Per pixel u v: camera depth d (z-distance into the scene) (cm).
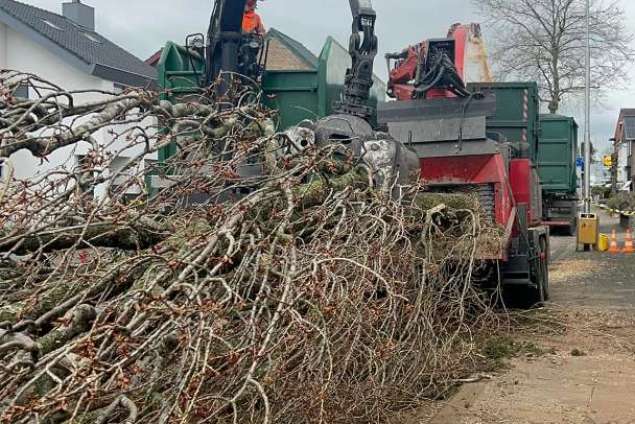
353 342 391
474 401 518
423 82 852
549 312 851
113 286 368
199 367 312
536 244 856
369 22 810
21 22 2041
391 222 524
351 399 410
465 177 815
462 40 1369
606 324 793
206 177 498
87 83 2055
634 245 1936
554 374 593
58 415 282
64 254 405
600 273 1311
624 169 6181
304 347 360
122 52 2408
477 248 649
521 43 3666
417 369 505
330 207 482
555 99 3647
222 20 839
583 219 1822
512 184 876
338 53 995
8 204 422
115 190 465
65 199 435
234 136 535
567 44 3606
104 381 297
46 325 338
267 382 324
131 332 301
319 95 930
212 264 372
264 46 937
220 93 826
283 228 424
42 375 274
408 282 495
